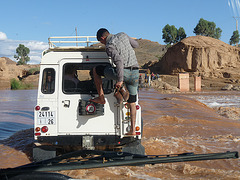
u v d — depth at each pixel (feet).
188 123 34.30
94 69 16.40
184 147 22.06
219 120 38.06
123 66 15.16
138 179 13.15
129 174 13.93
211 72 228.02
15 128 31.19
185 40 243.40
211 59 232.32
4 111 46.47
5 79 163.12
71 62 17.63
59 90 17.51
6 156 19.06
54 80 17.62
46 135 17.26
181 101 58.44
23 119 38.29
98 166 9.33
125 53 15.34
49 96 17.47
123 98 16.63
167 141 24.18
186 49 237.66
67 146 17.85
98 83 16.57
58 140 17.34
